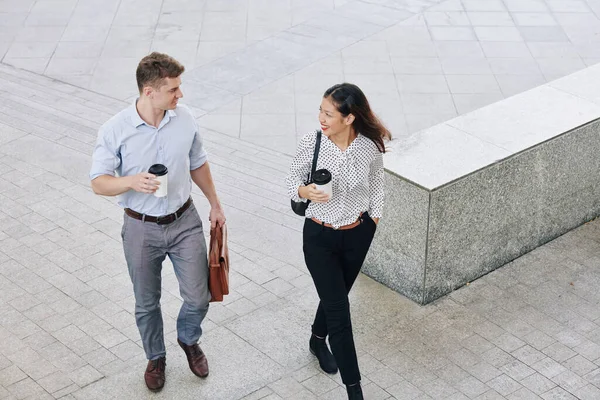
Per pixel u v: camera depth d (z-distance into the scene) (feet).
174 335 19.21
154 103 15.06
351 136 15.65
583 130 21.53
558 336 19.15
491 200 20.24
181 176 15.90
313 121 30.17
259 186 25.81
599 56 34.96
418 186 18.92
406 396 17.39
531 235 21.89
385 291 20.70
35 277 21.31
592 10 38.96
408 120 30.25
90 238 22.93
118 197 16.14
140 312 16.83
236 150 28.19
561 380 17.83
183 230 16.28
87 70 33.78
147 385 17.52
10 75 33.30
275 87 32.45
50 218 23.85
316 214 15.92
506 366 18.24
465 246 20.29
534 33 36.78
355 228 16.03
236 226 23.52
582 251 22.13
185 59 34.53
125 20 38.01
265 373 18.06
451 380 17.83
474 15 38.37
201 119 30.22
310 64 34.14
